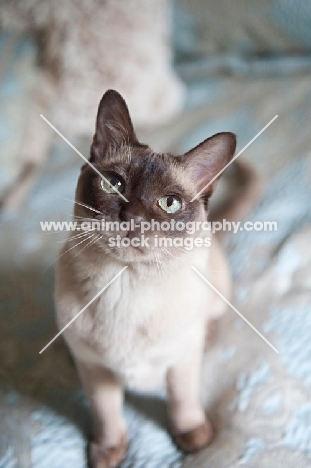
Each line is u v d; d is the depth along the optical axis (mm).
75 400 959
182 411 892
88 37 1555
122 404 968
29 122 1544
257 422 895
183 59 1944
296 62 1862
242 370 992
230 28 1853
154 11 1677
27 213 1392
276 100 1761
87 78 1582
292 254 1221
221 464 837
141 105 1684
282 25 1803
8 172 1453
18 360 1021
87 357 822
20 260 1248
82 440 904
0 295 1159
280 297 1134
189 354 844
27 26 1573
